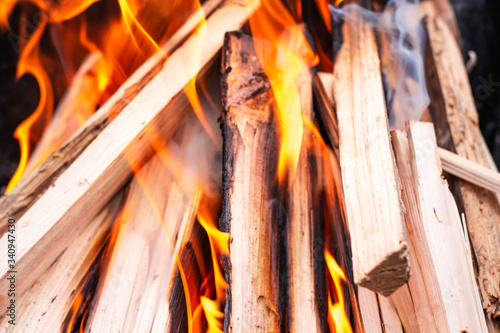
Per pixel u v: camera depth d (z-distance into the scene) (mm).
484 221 540
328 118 550
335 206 526
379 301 497
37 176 528
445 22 647
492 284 513
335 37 576
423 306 485
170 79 546
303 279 499
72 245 530
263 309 481
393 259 442
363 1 617
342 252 512
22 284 505
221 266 503
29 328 500
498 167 644
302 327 487
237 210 497
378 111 506
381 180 472
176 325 497
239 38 556
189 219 526
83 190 507
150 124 530
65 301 513
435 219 493
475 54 698
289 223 516
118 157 519
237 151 513
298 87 564
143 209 541
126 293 510
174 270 508
